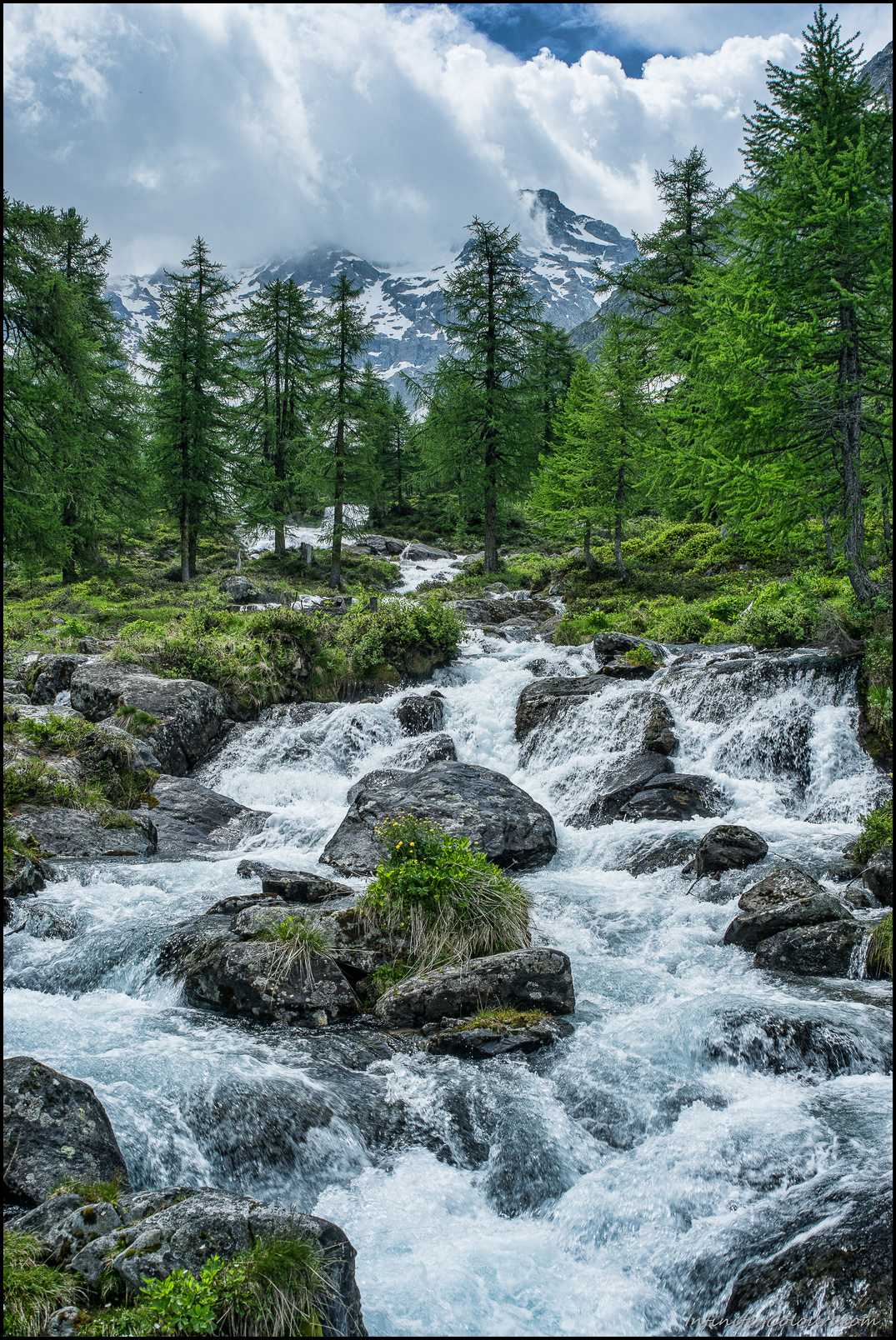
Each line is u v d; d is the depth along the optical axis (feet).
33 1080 16.44
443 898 27.94
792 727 44.73
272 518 141.18
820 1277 13.56
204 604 97.04
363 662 66.39
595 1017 24.93
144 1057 20.65
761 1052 21.86
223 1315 12.00
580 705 54.08
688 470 56.34
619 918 32.48
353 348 131.64
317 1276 12.92
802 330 46.73
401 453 199.72
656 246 125.80
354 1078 21.27
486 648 75.92
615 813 44.37
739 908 30.42
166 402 126.00
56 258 123.65
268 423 151.64
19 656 62.64
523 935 28.43
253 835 44.96
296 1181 18.02
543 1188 18.35
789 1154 17.79
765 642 58.23
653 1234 16.63
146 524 132.05
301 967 25.00
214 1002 25.05
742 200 51.93
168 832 42.93
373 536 165.27
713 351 53.26
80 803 41.63
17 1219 13.83
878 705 41.50
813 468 51.29
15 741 45.11
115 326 134.51
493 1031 22.99
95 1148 16.06
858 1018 22.57
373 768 53.57
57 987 26.99
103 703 54.19
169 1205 14.29
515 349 125.18
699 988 26.40
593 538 125.80
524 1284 15.70
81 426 100.78
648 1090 20.93
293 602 107.04
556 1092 21.03
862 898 29.89
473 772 43.88
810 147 50.39
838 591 64.75
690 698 50.90
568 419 110.83
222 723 57.98
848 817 39.99
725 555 99.25
